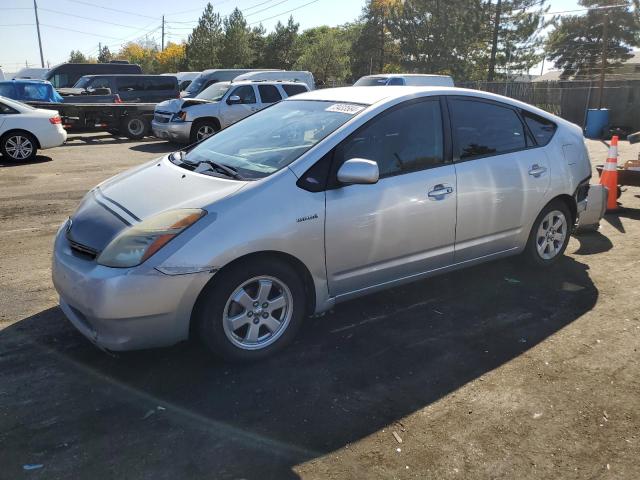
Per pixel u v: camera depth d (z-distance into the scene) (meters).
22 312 4.21
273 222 3.34
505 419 3.01
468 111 4.39
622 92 22.88
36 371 3.40
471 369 3.50
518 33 36.31
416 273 4.16
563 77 42.91
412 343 3.82
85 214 3.58
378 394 3.23
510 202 4.55
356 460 2.69
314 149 3.63
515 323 4.12
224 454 2.71
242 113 15.74
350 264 3.75
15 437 2.80
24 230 6.57
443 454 2.73
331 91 4.66
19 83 16.16
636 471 2.63
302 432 2.88
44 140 12.44
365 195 3.71
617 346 3.79
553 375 3.44
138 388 3.25
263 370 3.45
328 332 3.96
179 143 16.50
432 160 4.10
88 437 2.81
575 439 2.85
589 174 5.28
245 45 52.00
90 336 3.27
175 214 3.23
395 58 48.78
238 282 3.32
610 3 37.47
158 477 2.56
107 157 13.35
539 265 5.04
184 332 3.26
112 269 3.12
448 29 39.38
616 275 5.10
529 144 4.78
